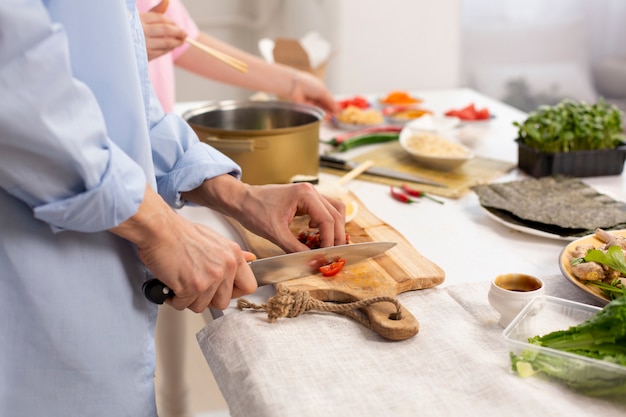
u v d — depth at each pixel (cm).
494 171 168
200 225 101
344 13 325
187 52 197
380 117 208
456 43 338
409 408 83
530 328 94
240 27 377
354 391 86
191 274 96
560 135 159
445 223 140
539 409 81
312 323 102
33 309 93
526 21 372
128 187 88
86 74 94
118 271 97
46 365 95
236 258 101
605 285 103
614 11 372
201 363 199
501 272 119
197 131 147
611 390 82
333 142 190
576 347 86
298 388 86
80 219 87
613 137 164
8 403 95
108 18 92
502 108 229
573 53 374
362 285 108
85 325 95
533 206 139
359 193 158
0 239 91
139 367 101
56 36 81
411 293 110
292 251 116
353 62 333
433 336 98
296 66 223
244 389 89
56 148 82
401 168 172
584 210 136
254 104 163
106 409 98
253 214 117
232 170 121
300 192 116
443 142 175
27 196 86
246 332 99
